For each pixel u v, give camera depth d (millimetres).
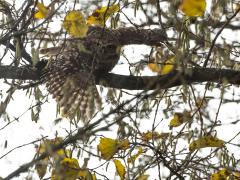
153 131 9883
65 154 8688
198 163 9812
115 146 9398
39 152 8969
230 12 10273
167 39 11531
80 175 8891
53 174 8781
